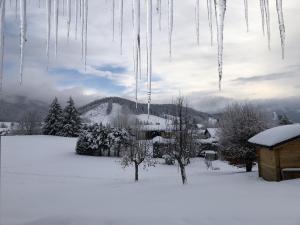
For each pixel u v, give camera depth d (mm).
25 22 4055
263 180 17016
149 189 17906
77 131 76750
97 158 47156
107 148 50156
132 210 11102
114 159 46156
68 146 59625
